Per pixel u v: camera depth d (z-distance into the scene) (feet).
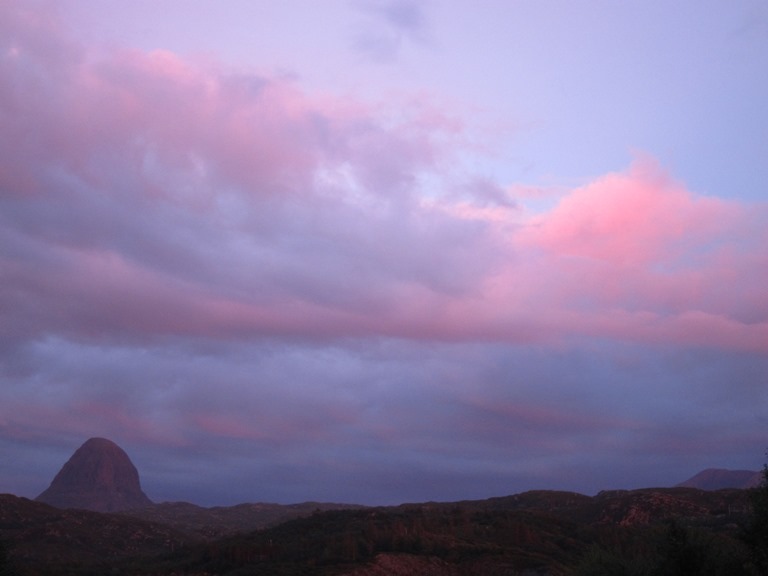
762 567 104.53
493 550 257.34
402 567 242.99
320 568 239.91
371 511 334.85
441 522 300.40
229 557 266.98
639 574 122.52
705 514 305.73
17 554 291.38
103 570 267.59
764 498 107.24
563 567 222.48
